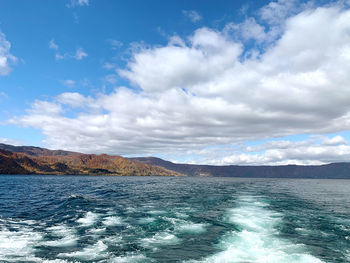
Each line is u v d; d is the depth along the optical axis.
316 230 21.75
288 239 18.66
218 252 15.60
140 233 20.28
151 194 56.59
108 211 31.09
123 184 108.06
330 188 103.94
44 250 15.86
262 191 70.44
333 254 15.45
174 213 29.77
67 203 37.94
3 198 45.78
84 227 22.33
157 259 14.37
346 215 29.89
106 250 15.98
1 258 14.28
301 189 89.25
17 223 23.95
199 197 49.69
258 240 18.33
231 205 37.44
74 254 15.17
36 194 54.31
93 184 104.56
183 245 17.09
